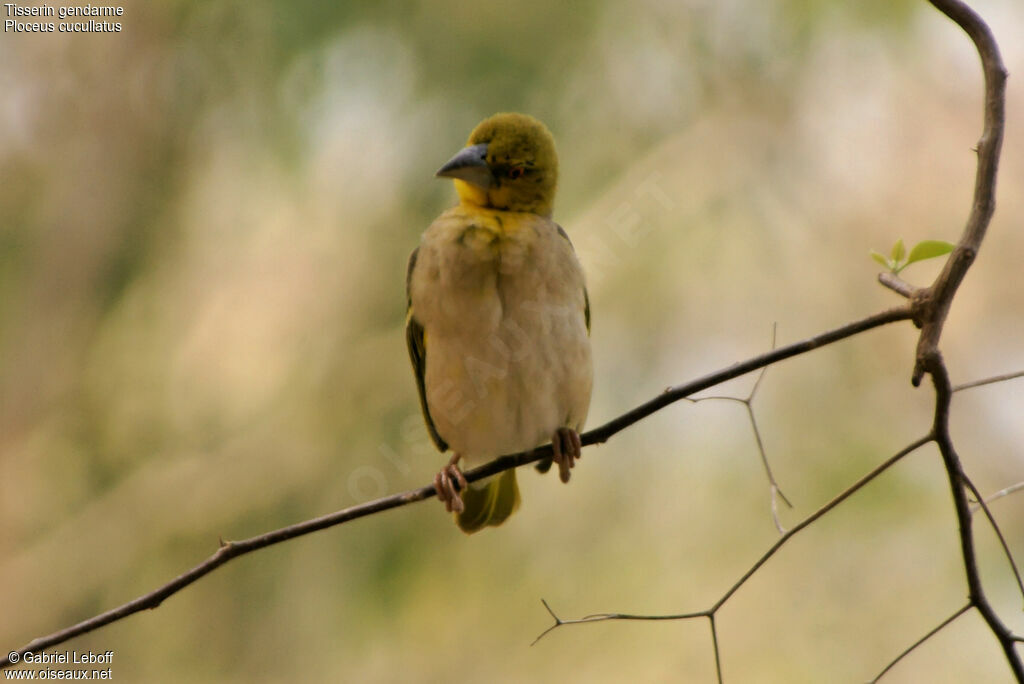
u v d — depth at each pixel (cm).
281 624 1183
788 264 1173
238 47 1259
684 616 491
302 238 1255
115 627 1230
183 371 1287
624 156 1157
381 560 1155
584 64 1159
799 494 1142
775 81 1177
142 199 1375
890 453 1153
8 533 1311
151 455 1289
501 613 1148
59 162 1408
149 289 1342
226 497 1218
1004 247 1236
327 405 1195
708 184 1162
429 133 1150
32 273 1409
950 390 461
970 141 1207
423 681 1134
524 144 697
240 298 1269
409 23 1159
